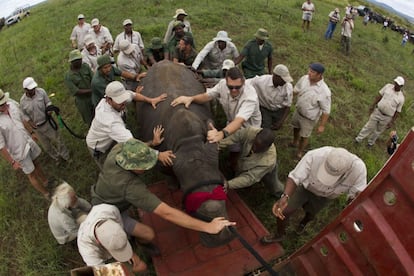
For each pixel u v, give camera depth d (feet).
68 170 18.49
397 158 6.84
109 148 14.57
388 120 19.88
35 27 45.55
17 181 18.24
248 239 13.56
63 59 30.58
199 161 10.94
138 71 21.83
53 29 41.60
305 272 10.28
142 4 43.29
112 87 12.95
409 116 27.04
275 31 36.60
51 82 26.08
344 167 10.10
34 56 34.09
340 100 25.53
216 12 39.06
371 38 51.67
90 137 14.21
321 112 17.15
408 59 48.39
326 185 10.70
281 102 16.81
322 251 9.54
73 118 22.29
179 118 12.26
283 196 11.78
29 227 15.58
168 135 12.35
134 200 10.30
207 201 10.25
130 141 10.33
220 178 11.02
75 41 30.66
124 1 44.75
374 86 29.48
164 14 39.78
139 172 10.27
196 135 11.51
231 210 14.57
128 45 20.27
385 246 7.27
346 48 36.65
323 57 33.12
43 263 13.99
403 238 6.93
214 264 12.71
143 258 13.62
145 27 34.22
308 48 34.42
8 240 15.16
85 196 16.93
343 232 8.73
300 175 11.54
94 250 9.75
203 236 11.51
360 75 31.81
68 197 12.30
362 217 7.82
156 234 13.75
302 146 18.58
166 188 15.52
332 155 10.25
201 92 16.34
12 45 41.14
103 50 24.29
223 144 14.11
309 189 12.07
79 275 5.47
